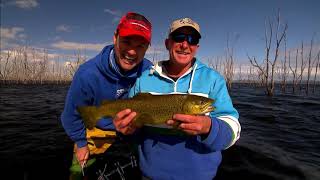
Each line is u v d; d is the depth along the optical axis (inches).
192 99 35.3
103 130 59.6
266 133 116.0
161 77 40.3
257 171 70.3
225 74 467.5
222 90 38.4
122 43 44.9
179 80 39.4
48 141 100.0
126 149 87.4
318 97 315.0
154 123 36.4
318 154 84.7
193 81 39.3
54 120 143.3
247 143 95.8
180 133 36.8
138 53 45.9
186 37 37.8
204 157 37.1
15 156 82.8
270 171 70.3
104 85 50.9
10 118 148.0
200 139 35.3
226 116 36.9
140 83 41.6
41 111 176.7
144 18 45.0
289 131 120.7
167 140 37.3
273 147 91.7
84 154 57.4
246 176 67.4
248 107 211.2
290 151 87.7
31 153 85.7
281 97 312.5
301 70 392.2
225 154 83.2
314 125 136.3
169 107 35.5
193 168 36.6
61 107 198.5
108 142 61.1
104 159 75.0
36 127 124.8
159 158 37.5
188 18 38.9
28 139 102.8
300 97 313.9
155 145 37.9
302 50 390.0
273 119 154.3
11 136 107.2
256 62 347.3
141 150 40.2
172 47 38.9
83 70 50.4
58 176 69.1
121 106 38.1
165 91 39.6
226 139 34.6
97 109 40.2
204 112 35.7
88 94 51.4
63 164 77.0
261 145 93.7
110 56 49.2
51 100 251.3
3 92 334.0
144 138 39.6
